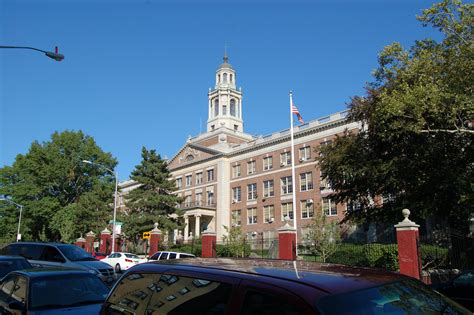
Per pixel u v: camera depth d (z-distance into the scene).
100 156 59.88
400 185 24.34
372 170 24.97
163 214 47.66
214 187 57.75
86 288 8.32
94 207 53.16
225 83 79.06
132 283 4.33
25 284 8.00
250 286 3.13
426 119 18.06
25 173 57.19
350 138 28.16
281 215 48.44
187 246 37.75
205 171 60.09
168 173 49.69
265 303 2.96
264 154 52.59
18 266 13.30
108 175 60.50
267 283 3.05
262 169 52.41
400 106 15.84
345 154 27.08
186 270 3.77
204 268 3.67
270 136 52.59
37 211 54.59
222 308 3.20
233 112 78.50
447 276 18.59
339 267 3.70
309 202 44.78
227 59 82.50
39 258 18.20
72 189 58.97
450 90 15.52
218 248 31.78
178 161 66.06
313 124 47.16
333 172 28.08
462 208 22.42
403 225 16.56
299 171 47.25
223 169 57.22
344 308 2.75
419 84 16.14
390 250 18.72
